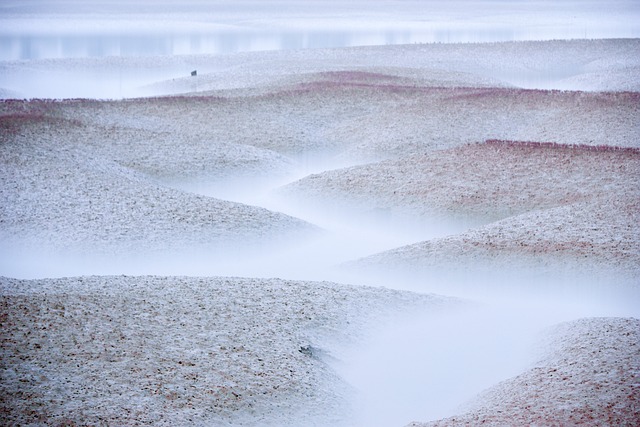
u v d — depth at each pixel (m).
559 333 26.69
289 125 60.59
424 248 36.03
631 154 47.25
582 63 98.06
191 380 22.56
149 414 20.83
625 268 31.91
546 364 24.30
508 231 36.66
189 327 25.84
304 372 23.78
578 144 51.28
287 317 27.19
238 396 22.03
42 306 26.83
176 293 28.94
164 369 23.00
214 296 28.77
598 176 43.72
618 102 60.44
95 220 39.41
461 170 46.69
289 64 97.75
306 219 43.72
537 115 59.19
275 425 21.28
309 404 22.34
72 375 22.42
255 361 23.94
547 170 45.41
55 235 37.84
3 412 20.52
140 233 38.31
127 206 41.28
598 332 25.92
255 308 27.80
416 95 68.25
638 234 34.91
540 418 20.55
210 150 52.78
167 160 50.41
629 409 20.52
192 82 87.88
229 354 24.20
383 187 45.78
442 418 21.98
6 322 25.39
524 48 108.31
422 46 113.44
